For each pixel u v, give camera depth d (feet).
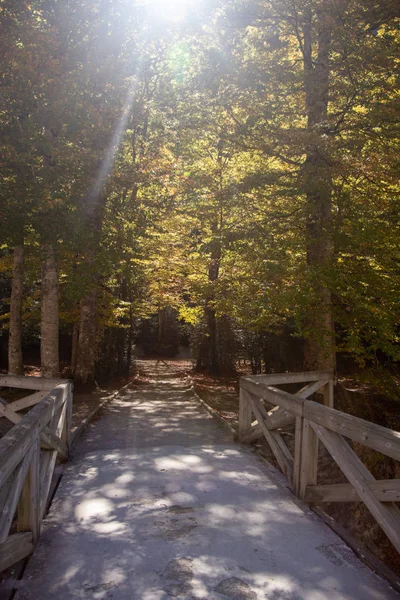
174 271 81.87
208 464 21.07
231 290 43.80
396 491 11.14
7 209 30.83
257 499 16.49
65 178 33.22
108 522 14.25
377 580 11.06
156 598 10.00
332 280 30.96
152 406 42.39
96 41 34.53
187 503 15.99
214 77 37.52
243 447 24.67
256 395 23.30
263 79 36.58
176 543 12.76
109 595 10.12
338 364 69.87
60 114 31.76
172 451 23.59
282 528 13.94
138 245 42.06
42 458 16.65
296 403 17.17
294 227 37.47
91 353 53.62
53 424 18.06
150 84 52.03
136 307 76.79
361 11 34.01
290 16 39.11
